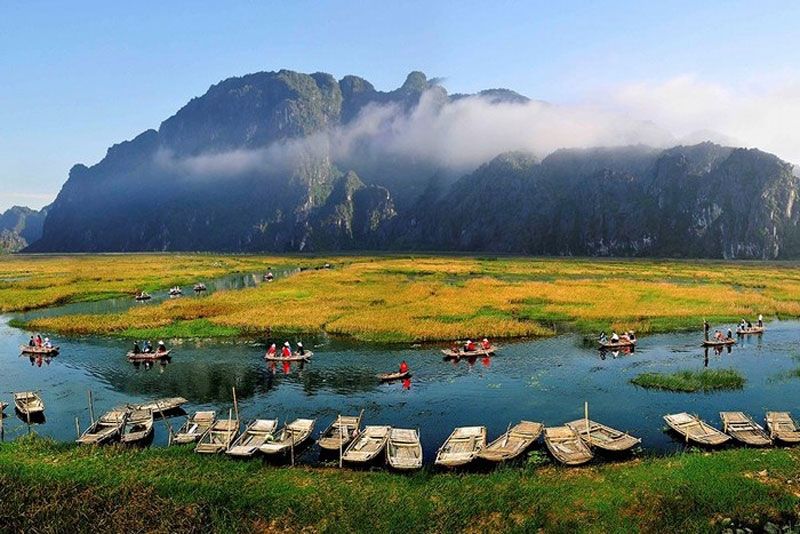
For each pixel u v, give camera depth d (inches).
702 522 840.3
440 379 1739.7
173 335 2442.2
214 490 943.0
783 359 1952.5
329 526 853.2
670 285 3954.2
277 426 1346.0
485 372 1812.3
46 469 1021.2
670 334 2422.5
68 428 1364.4
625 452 1140.5
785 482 932.6
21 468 1026.7
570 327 2566.4
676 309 2893.7
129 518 875.4
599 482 965.8
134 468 1035.3
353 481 996.6
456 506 890.1
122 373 1878.7
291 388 1673.2
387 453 1090.7
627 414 1386.6
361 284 4205.2
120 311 3235.7
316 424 1353.3
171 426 1370.6
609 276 5103.3
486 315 2785.4
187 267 6879.9
